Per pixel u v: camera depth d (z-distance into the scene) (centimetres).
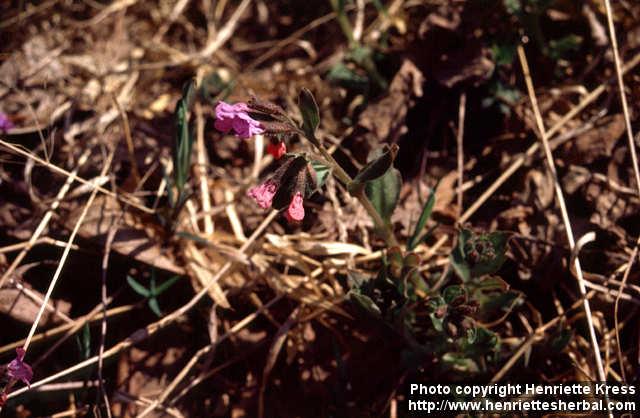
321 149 45
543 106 55
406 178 54
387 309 48
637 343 50
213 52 59
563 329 50
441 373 49
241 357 50
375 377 50
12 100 56
